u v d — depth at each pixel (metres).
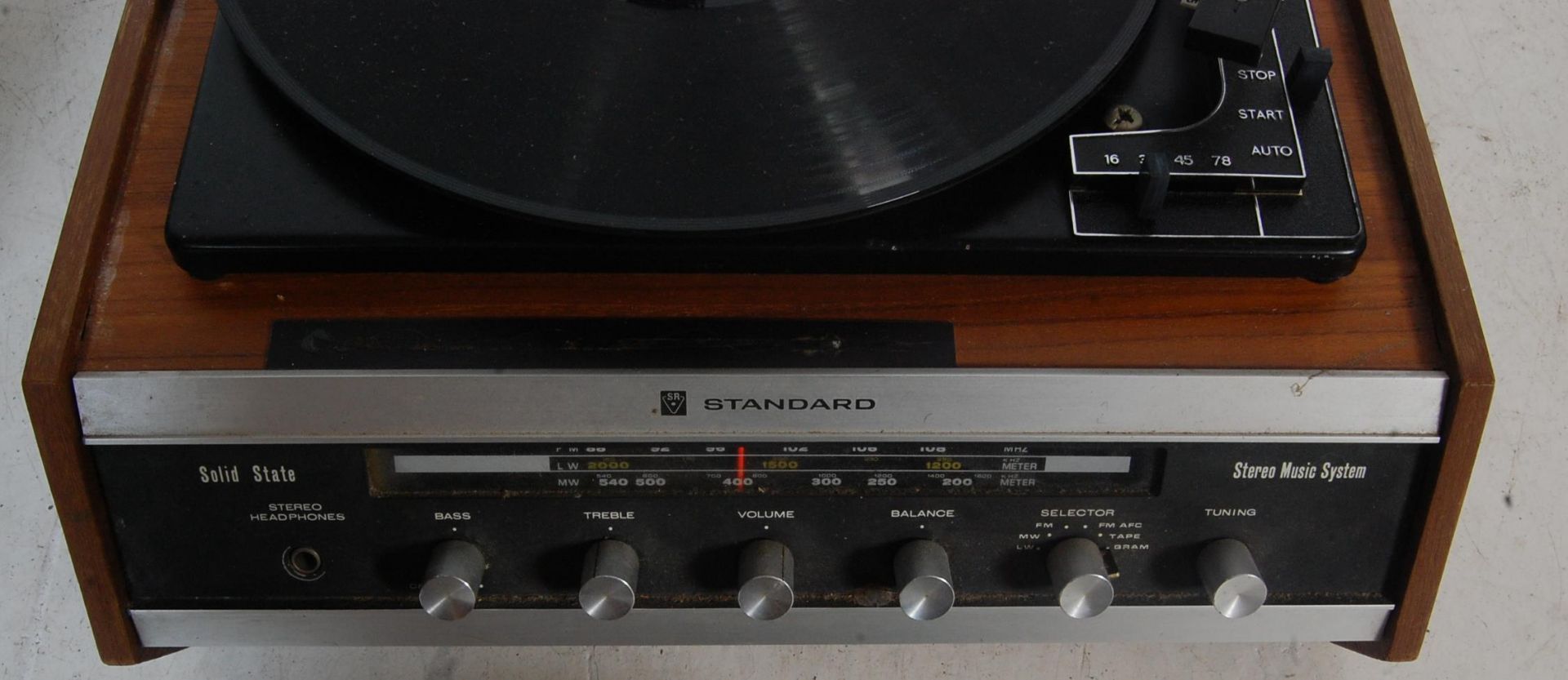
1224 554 0.92
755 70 0.90
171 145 0.95
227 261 0.88
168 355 0.88
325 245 0.87
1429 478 0.90
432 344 0.88
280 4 0.91
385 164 0.86
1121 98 0.93
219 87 0.93
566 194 0.85
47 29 1.29
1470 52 1.34
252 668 1.12
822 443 0.89
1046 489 0.92
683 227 0.84
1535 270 1.25
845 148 0.87
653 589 0.96
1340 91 0.99
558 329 0.89
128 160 0.94
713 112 0.88
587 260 0.89
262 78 0.93
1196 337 0.89
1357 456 0.90
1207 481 0.91
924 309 0.90
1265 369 0.88
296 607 0.95
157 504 0.90
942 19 0.92
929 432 0.89
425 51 0.90
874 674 1.13
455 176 0.85
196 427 0.88
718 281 0.91
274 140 0.91
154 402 0.87
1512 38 1.35
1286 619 0.97
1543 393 1.22
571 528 0.93
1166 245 0.88
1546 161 1.29
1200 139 0.90
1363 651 0.99
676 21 0.91
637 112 0.88
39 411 0.86
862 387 0.88
